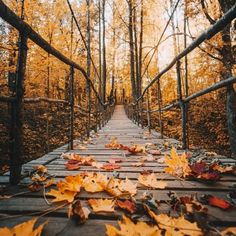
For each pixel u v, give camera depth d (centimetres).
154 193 149
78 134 1198
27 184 162
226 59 739
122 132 624
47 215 120
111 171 203
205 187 160
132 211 118
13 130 166
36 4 859
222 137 1265
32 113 1070
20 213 122
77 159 243
